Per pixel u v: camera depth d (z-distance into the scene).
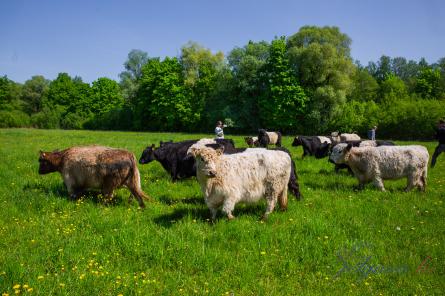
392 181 11.25
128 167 7.95
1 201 7.93
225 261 5.17
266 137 22.61
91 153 8.16
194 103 61.28
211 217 7.08
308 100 47.47
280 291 4.50
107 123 72.19
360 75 71.50
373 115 45.03
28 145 21.86
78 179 8.23
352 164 10.08
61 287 4.34
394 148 9.85
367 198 8.84
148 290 4.37
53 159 8.47
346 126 45.94
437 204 8.27
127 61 81.88
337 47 49.22
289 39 50.62
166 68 61.84
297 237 5.98
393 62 110.62
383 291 4.52
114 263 5.13
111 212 7.29
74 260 5.06
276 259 5.30
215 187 6.91
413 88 76.62
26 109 93.81
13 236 5.93
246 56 51.75
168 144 11.44
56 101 83.50
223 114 52.66
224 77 56.09
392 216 7.23
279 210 7.64
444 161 16.66
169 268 5.03
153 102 63.22
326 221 6.73
